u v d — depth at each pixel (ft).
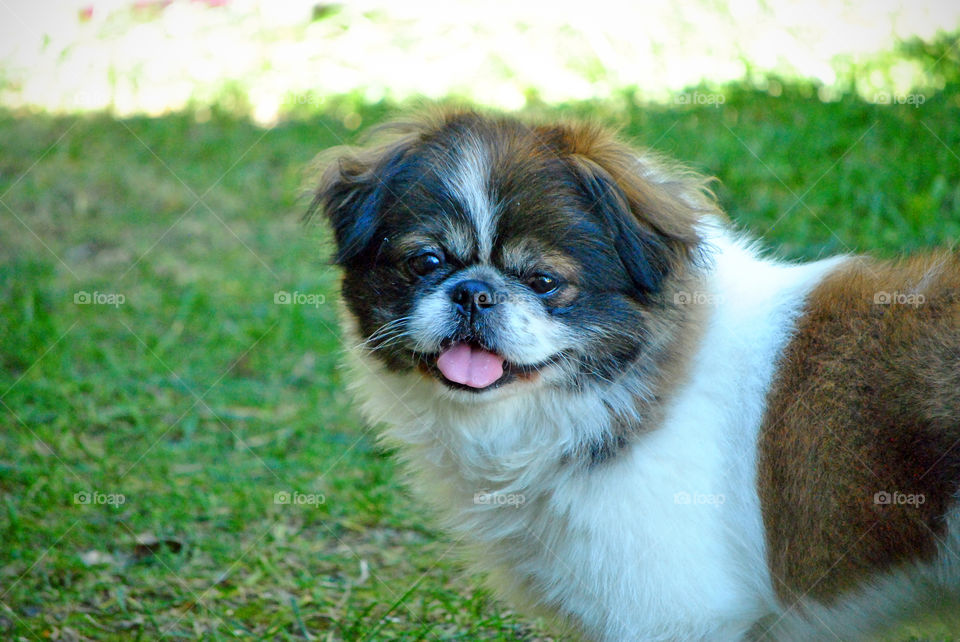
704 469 10.41
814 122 23.88
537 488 11.10
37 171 28.40
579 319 10.64
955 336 9.89
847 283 10.81
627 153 11.83
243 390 19.76
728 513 10.43
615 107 27.07
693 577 10.34
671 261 11.16
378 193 11.17
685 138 24.02
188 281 23.47
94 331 21.71
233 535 15.83
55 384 19.53
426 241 10.77
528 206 10.46
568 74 30.83
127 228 25.95
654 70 29.68
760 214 20.99
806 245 19.95
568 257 10.53
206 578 14.80
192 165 28.81
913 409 9.86
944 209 20.25
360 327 11.66
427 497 12.52
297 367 20.61
